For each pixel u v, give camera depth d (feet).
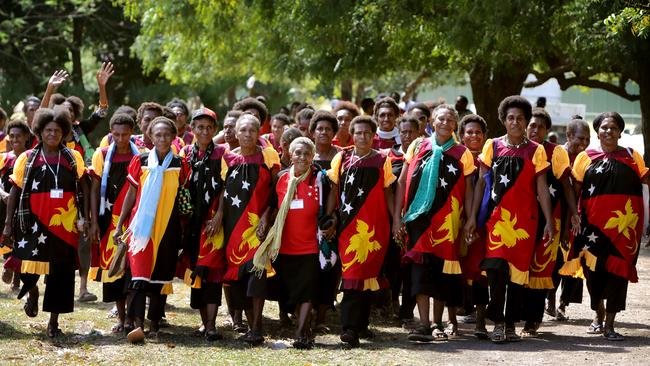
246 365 68.80
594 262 79.66
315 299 75.25
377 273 76.13
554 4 137.59
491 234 76.69
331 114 82.23
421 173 77.20
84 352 72.33
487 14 136.77
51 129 76.23
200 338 78.64
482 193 77.77
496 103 180.55
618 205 79.10
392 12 153.58
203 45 206.39
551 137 152.66
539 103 168.96
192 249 77.77
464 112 157.28
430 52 167.43
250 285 75.25
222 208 77.10
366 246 75.25
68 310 77.15
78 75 290.15
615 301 79.66
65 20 279.49
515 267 76.33
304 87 359.46
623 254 79.25
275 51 193.77
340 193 76.43
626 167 79.30
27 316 86.63
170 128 76.74
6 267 85.25
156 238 76.13
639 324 88.12
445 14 152.25
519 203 76.23
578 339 80.28
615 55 136.77
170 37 225.97
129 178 77.30
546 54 162.40
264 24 185.68
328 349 74.79
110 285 79.41
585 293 108.58
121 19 282.36
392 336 80.84
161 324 83.46
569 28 139.03
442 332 79.61
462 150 77.77
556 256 80.18
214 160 77.87
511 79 178.70
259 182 76.43
